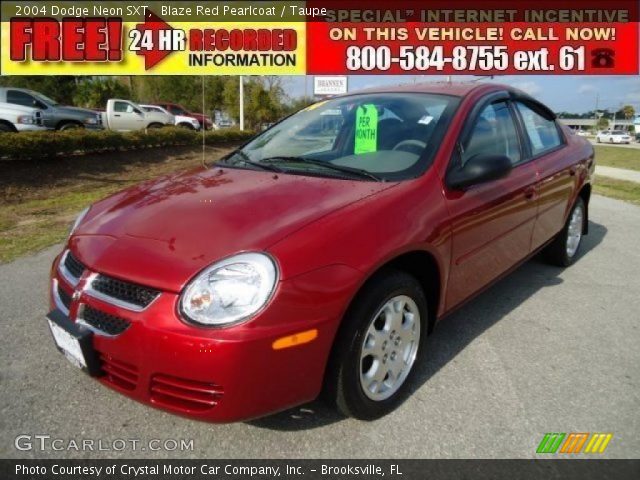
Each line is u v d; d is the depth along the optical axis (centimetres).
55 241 537
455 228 254
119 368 198
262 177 268
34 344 299
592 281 412
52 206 759
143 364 189
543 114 401
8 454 209
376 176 254
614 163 1709
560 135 421
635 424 228
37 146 1049
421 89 326
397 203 230
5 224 626
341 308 196
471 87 324
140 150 1450
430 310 263
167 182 282
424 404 243
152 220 221
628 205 772
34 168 1026
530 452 211
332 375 208
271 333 181
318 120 328
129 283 195
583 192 451
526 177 329
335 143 300
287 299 185
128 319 190
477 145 292
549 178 358
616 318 340
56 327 214
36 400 245
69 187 948
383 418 232
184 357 181
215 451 212
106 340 196
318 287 191
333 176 260
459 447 214
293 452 212
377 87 350
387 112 303
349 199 227
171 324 183
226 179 271
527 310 352
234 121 3328
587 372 272
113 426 227
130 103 1938
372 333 221
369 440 218
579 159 421
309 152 301
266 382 186
